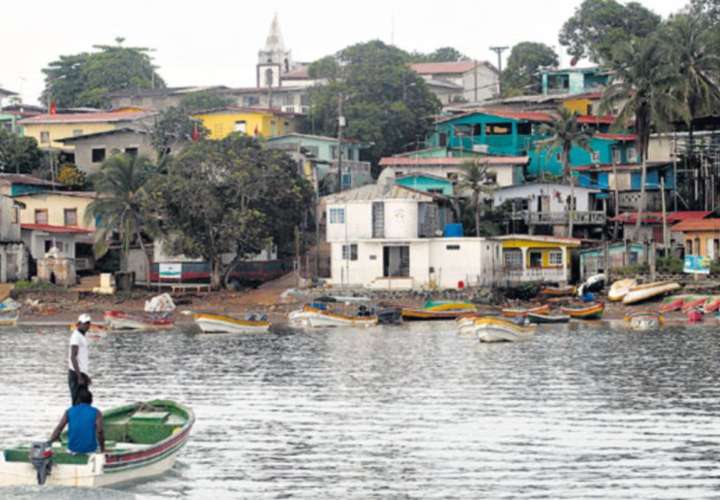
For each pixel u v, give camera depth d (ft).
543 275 434.30
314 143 539.29
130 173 429.79
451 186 476.13
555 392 219.82
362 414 198.39
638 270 423.64
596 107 569.64
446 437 178.50
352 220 433.07
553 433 180.55
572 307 386.11
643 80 444.96
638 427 184.65
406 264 433.89
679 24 489.67
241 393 223.51
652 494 144.97
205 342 322.34
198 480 152.35
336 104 568.82
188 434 162.09
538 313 374.84
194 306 410.72
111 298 414.82
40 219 480.64
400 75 581.53
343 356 282.77
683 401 208.33
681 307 387.75
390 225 427.74
